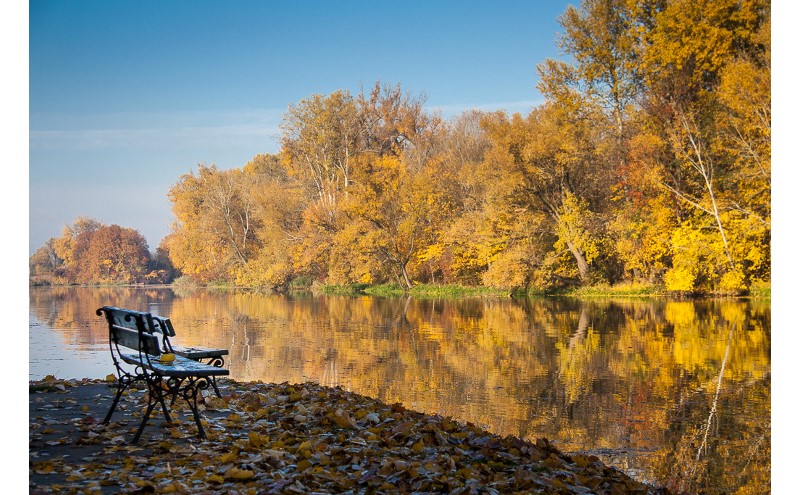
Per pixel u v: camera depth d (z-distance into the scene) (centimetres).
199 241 5378
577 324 1905
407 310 2573
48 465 392
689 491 552
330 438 472
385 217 4038
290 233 4866
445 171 4184
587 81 3203
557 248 3231
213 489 358
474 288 3572
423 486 372
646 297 2797
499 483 390
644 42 2988
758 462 632
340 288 4206
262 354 1400
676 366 1189
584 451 666
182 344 1575
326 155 5066
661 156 2933
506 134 3234
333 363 1266
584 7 3170
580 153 3164
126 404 584
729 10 2773
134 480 369
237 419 532
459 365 1230
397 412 609
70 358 1279
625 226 2980
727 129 2714
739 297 2569
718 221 2580
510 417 815
